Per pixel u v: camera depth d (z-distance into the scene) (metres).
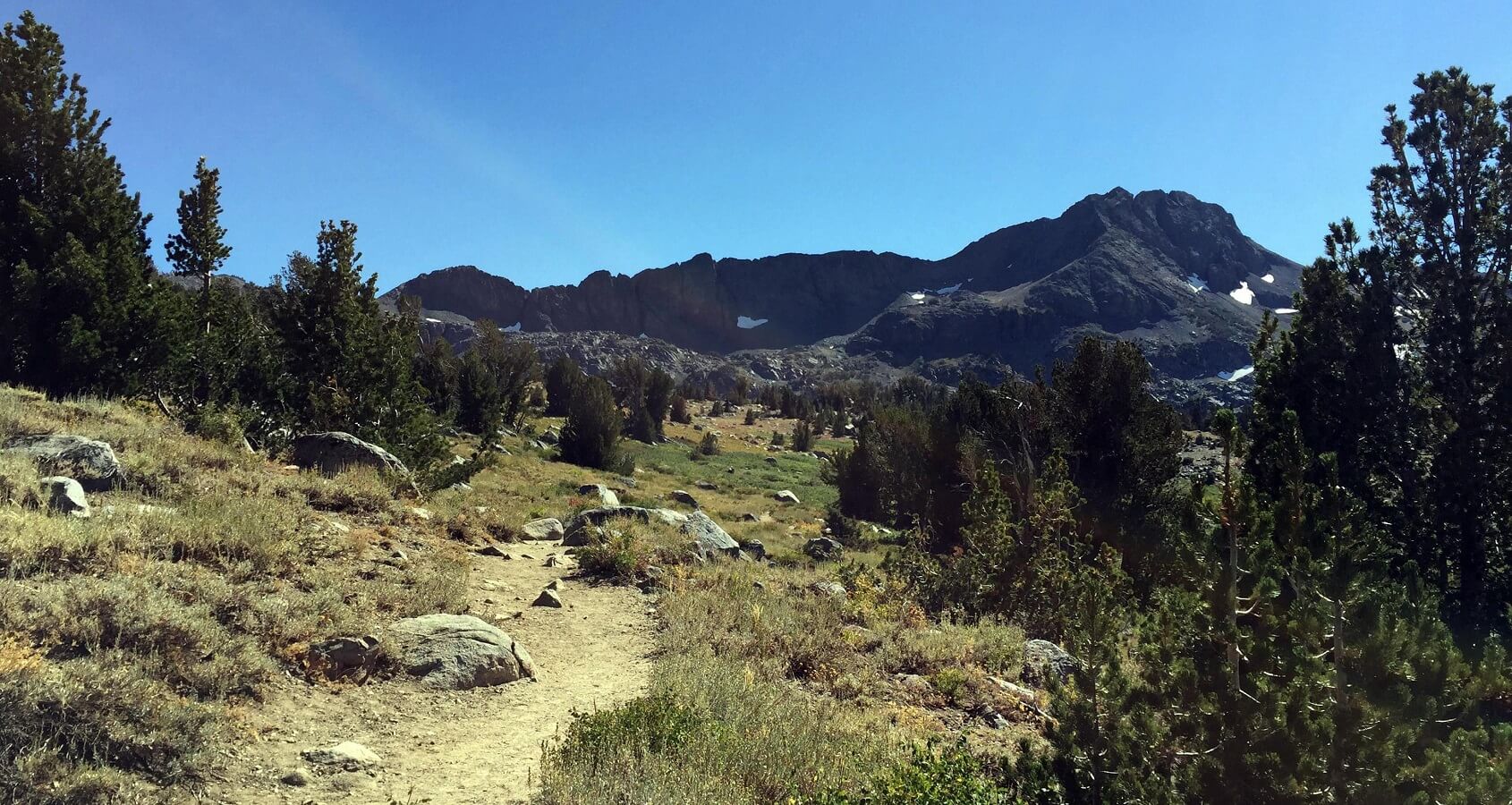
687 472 48.38
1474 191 15.89
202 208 25.17
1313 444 15.82
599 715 5.89
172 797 4.45
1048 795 5.86
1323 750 5.12
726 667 7.89
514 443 44.34
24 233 17.94
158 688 5.26
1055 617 12.53
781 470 56.00
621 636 9.59
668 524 17.14
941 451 25.25
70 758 4.35
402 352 21.39
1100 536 18.30
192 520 8.23
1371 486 15.72
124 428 11.71
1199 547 6.03
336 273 21.61
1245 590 5.80
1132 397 19.62
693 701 6.54
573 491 27.20
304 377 20.75
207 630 6.11
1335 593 5.45
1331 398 16.02
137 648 5.64
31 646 5.17
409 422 20.28
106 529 7.21
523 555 13.69
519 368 59.34
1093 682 6.18
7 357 16.20
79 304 16.81
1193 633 5.82
